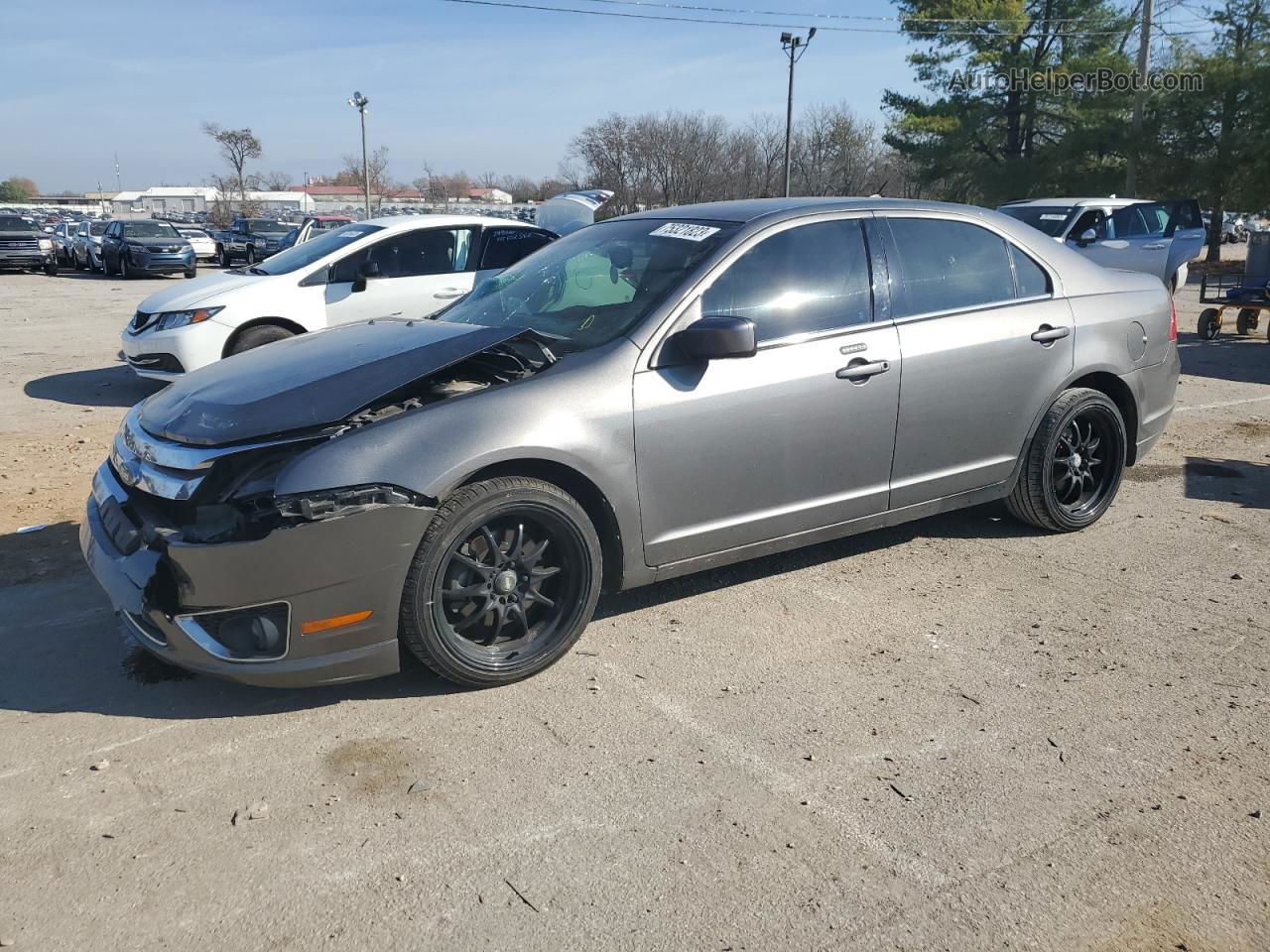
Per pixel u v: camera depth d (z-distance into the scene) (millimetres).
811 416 4117
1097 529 5355
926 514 4676
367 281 8719
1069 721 3420
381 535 3242
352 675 3352
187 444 3396
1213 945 2400
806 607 4352
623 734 3324
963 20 34938
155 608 3227
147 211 105125
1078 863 2691
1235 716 3449
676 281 3980
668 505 3865
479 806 2930
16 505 5703
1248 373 10453
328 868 2660
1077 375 4969
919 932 2436
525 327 4129
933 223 4652
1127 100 33000
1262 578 4672
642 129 51750
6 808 2902
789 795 2984
